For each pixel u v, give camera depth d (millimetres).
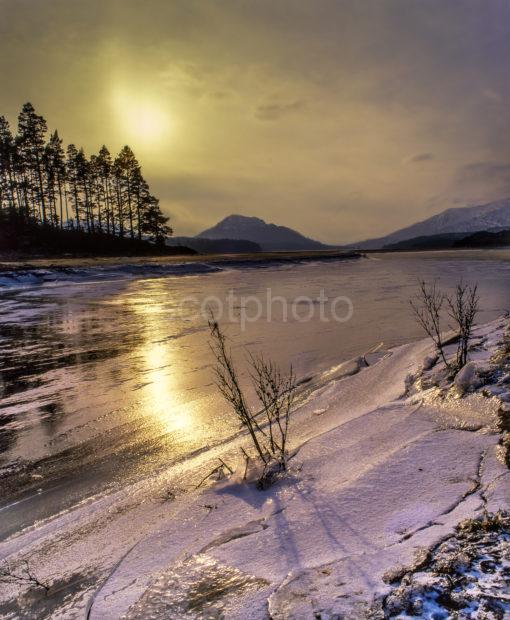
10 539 3623
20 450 5441
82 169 65000
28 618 2506
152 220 71188
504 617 1626
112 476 4676
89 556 3102
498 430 3508
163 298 21688
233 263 45844
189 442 5438
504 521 2312
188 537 2967
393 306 16953
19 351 10766
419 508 2684
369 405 5293
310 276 35156
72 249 56688
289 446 4496
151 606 2248
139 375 8547
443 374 5238
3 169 58625
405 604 1817
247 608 2049
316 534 2637
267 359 9383
